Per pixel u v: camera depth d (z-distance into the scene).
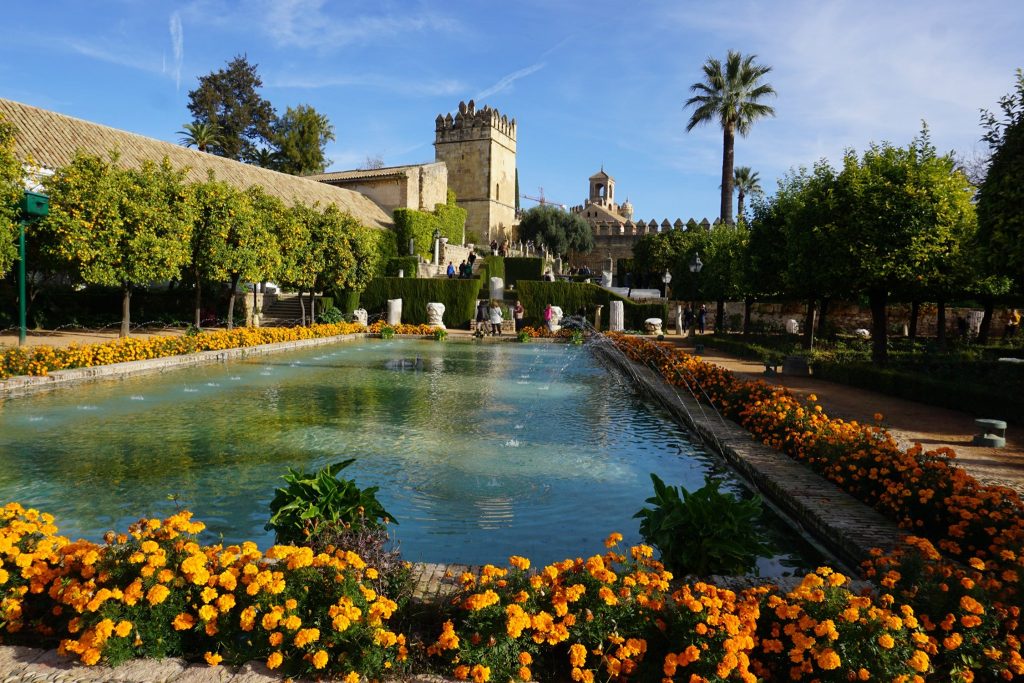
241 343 19.75
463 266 43.47
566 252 66.88
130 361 14.66
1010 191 10.22
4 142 14.95
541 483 6.66
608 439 8.91
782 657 2.95
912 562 3.52
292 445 8.05
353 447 8.04
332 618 2.91
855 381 14.11
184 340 17.19
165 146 33.19
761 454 7.27
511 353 23.44
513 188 75.69
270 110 65.12
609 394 13.28
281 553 3.25
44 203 15.09
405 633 3.18
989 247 11.11
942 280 15.70
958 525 4.50
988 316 24.30
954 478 5.04
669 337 33.16
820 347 23.45
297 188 41.34
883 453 5.91
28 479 6.37
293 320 32.66
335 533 3.84
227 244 22.03
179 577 3.09
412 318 36.34
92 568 3.17
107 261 17.45
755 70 36.78
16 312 22.67
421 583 3.73
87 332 23.56
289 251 26.09
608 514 5.73
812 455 6.84
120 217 17.70
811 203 18.00
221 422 9.44
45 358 12.56
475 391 13.38
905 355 19.12
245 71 64.06
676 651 2.92
